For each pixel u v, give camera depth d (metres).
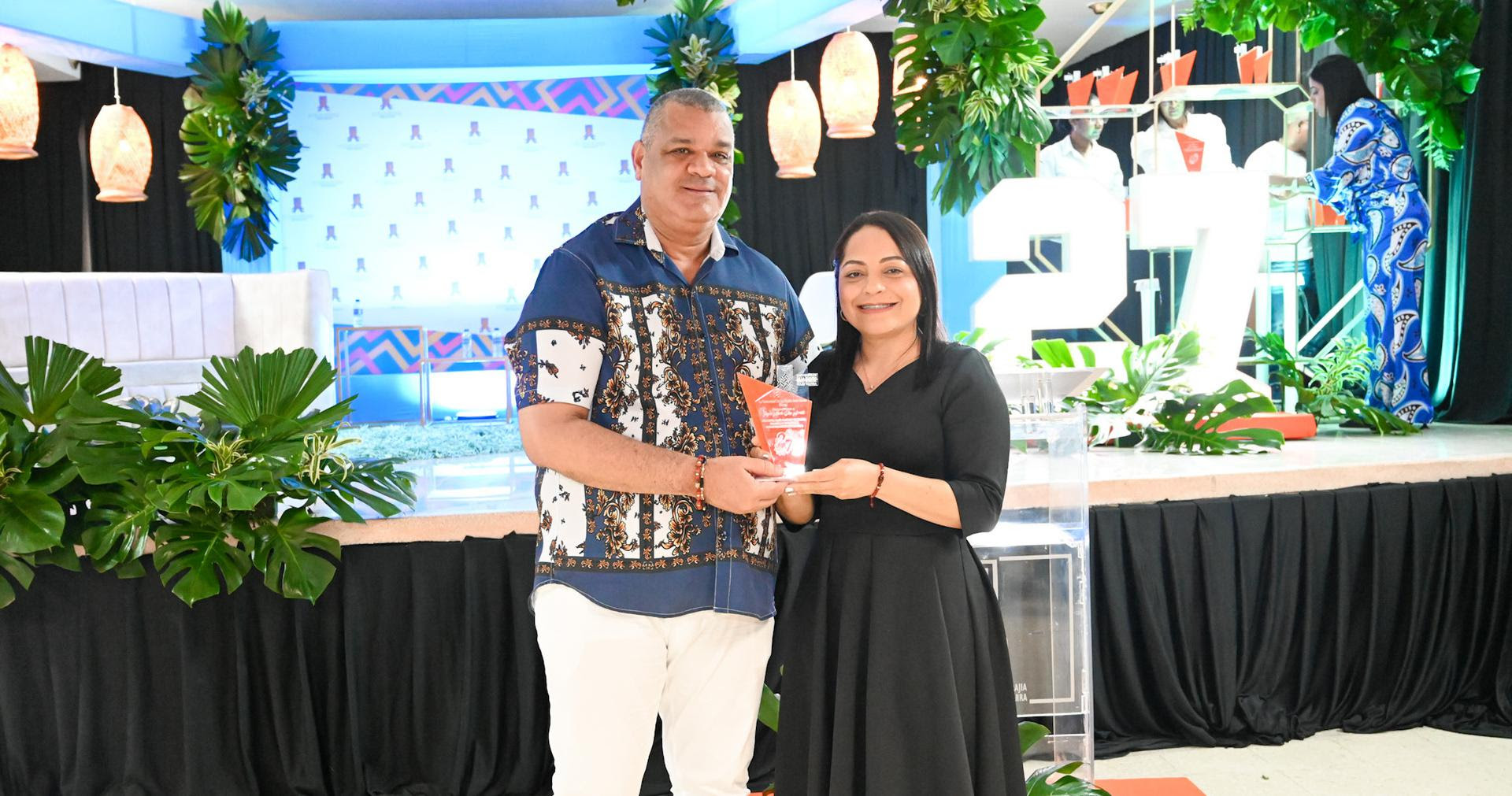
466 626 3.00
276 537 2.83
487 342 8.84
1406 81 5.04
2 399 2.81
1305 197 5.22
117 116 5.93
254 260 8.00
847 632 1.92
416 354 8.81
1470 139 5.49
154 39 6.93
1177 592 3.30
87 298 5.31
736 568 1.99
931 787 1.86
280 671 2.95
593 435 1.87
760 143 8.76
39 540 2.66
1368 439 4.52
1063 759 2.46
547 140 8.91
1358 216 5.12
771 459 1.82
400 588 3.01
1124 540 3.30
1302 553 3.41
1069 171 5.12
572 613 1.95
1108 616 3.28
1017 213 3.48
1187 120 5.14
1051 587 2.44
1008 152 4.19
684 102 1.94
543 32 7.21
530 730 3.01
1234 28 5.21
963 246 8.57
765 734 3.09
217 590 2.73
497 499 3.45
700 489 1.84
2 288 5.06
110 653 2.92
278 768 2.99
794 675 2.02
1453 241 5.70
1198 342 4.06
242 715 2.92
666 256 2.01
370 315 8.63
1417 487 3.49
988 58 4.07
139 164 6.00
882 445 1.95
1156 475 3.42
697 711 2.05
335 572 2.96
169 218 8.51
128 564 2.78
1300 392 5.00
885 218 1.96
